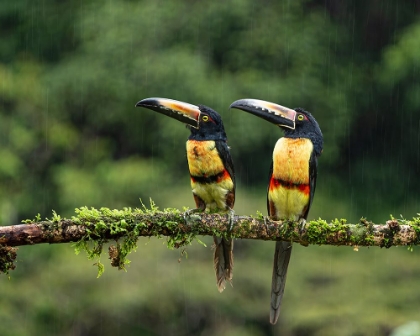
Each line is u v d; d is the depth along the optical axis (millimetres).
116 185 20625
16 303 18281
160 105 8477
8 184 19812
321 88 21906
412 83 21906
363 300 18203
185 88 20797
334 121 21875
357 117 22781
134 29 21938
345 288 18484
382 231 7324
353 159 22969
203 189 8438
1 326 17547
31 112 21281
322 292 18484
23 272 19062
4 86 20766
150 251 18547
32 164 21328
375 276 18859
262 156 21281
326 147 21656
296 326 17781
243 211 19750
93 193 20531
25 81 21062
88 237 6902
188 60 21109
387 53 22000
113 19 22266
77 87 21969
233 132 20422
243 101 8734
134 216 7055
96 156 21828
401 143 22766
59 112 21875
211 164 8305
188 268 18344
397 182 22641
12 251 6695
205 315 18328
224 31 22000
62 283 18453
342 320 17703
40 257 19391
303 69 21656
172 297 17984
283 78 21516
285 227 7398
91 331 18438
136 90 21391
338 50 23094
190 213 7281
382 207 22359
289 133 8578
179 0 22500
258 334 18328
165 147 21672
